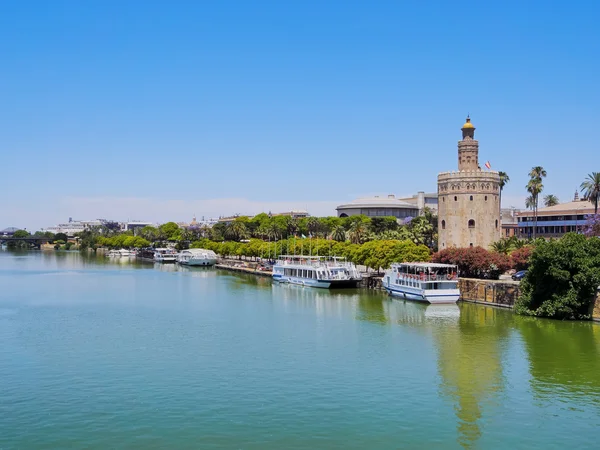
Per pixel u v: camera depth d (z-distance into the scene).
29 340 88.12
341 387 64.50
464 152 156.38
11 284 175.38
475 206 151.12
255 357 77.44
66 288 163.12
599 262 96.81
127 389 63.88
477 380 67.12
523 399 61.09
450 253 137.25
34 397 61.38
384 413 57.00
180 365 73.50
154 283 179.00
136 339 88.81
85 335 91.94
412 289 126.75
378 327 97.50
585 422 55.12
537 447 49.91
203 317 109.44
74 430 52.78
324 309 118.56
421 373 69.94
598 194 149.12
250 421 54.84
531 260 104.81
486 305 119.88
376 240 170.38
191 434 51.94
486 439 51.34
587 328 93.44
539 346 82.38
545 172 184.12
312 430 52.84
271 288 162.00
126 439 50.91
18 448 49.19
